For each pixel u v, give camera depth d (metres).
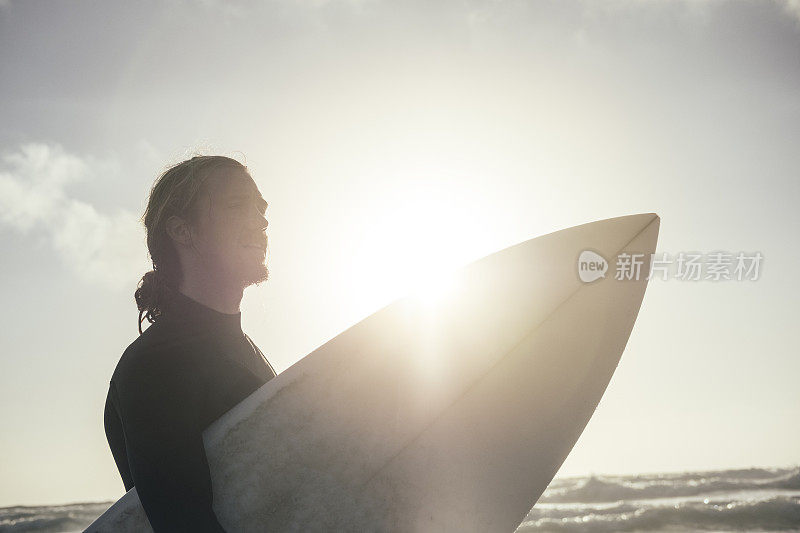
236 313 1.33
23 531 12.52
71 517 13.05
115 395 1.19
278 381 1.32
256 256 1.32
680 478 14.41
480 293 1.61
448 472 1.44
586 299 1.67
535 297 1.64
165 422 1.08
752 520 10.01
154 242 1.29
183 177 1.29
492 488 1.48
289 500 1.27
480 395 1.52
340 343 1.41
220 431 1.22
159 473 1.05
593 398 1.63
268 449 1.26
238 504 1.22
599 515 10.74
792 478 13.77
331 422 1.34
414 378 1.46
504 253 1.66
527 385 1.58
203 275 1.27
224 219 1.28
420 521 1.38
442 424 1.46
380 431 1.39
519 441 1.53
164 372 1.12
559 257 1.68
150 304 1.28
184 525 1.04
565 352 1.62
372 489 1.35
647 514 10.43
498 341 1.58
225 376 1.22
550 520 10.62
